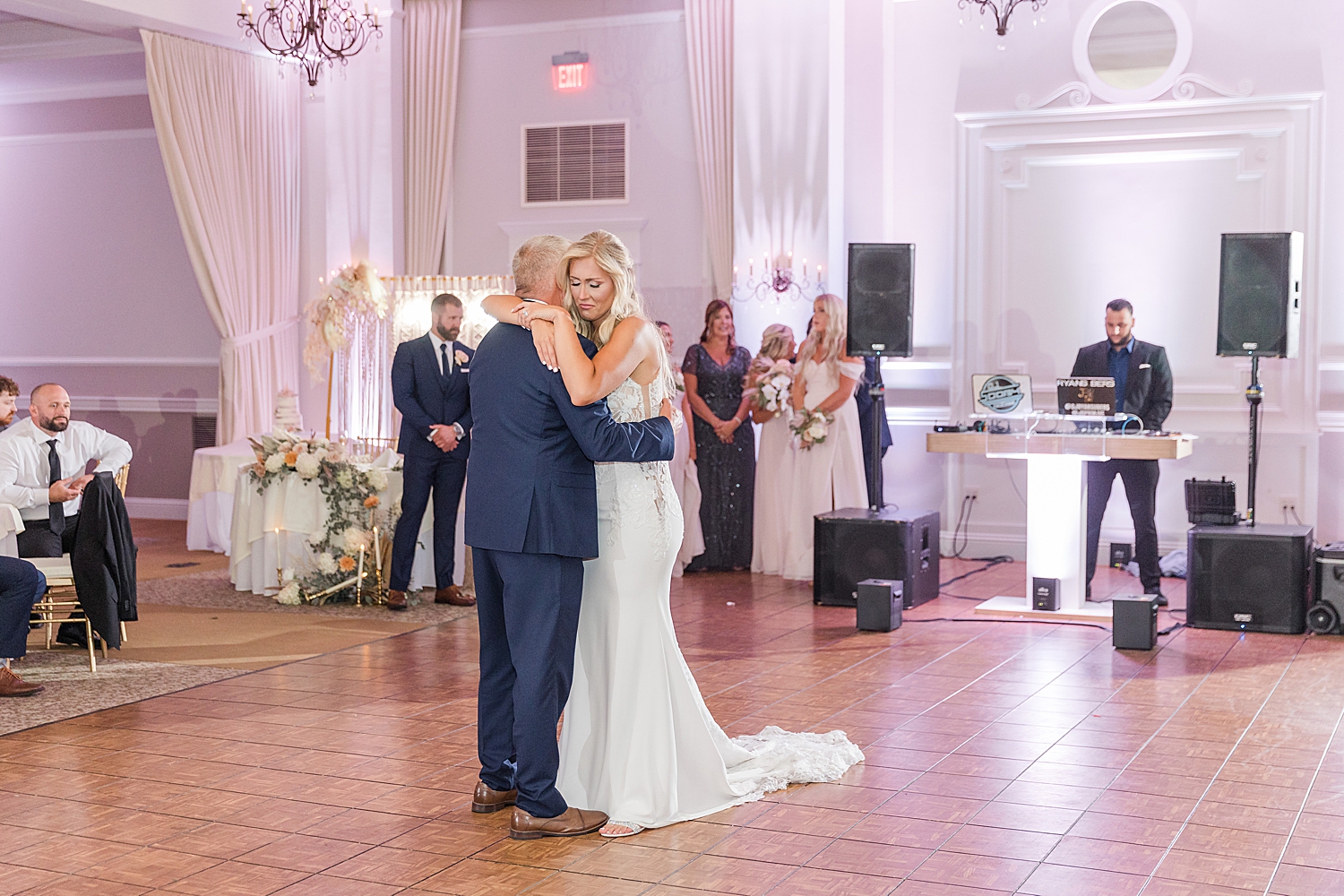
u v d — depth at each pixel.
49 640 5.89
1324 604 6.09
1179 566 7.81
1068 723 4.54
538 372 3.29
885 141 8.73
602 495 3.50
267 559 7.21
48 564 5.48
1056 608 6.62
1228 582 6.21
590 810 3.52
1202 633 6.18
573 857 3.26
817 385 7.76
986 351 8.66
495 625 3.53
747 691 5.05
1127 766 4.02
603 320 3.47
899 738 4.36
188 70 9.01
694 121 9.09
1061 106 8.36
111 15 8.38
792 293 8.80
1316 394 7.87
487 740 3.60
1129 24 8.18
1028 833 3.41
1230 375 8.09
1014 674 5.33
